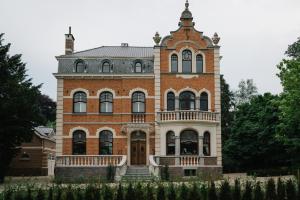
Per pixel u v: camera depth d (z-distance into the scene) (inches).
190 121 1587.1
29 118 1566.2
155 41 1678.2
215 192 806.5
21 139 1574.8
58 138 1643.7
